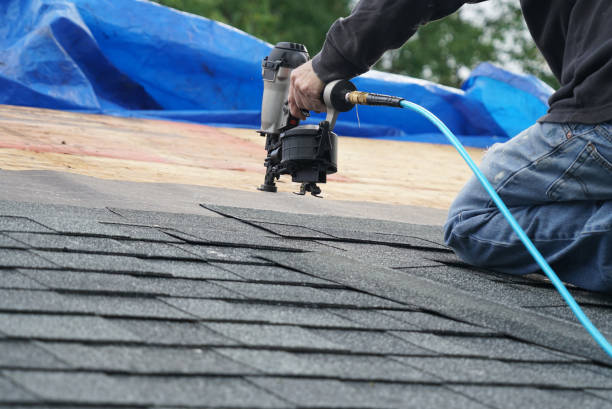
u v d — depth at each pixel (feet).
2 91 25.84
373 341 6.37
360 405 5.01
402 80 32.73
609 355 6.87
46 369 4.78
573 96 9.07
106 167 15.85
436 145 32.12
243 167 19.25
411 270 9.51
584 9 8.86
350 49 9.54
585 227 9.14
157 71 29.50
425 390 5.48
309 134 11.12
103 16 28.53
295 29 82.94
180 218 10.52
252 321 6.30
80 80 26.96
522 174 9.48
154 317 6.02
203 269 7.79
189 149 21.44
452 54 87.56
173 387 4.87
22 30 27.45
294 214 12.50
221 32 29.94
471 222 10.01
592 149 8.91
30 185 11.81
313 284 7.84
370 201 16.79
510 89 33.42
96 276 6.82
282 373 5.34
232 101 30.35
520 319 7.72
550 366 6.47
